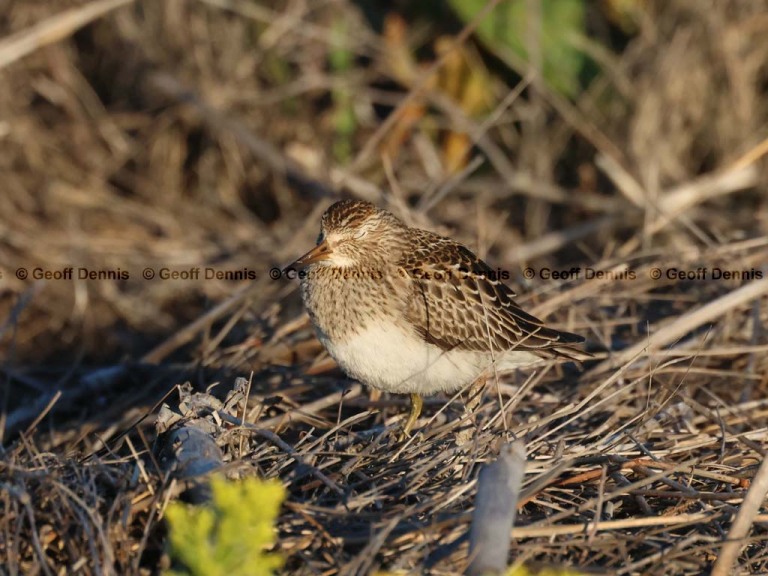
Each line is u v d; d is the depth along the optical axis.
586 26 23.98
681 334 15.53
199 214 23.64
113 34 24.67
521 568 9.86
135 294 20.83
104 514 10.92
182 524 9.29
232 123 23.58
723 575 10.66
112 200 23.48
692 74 22.97
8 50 20.55
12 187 23.09
